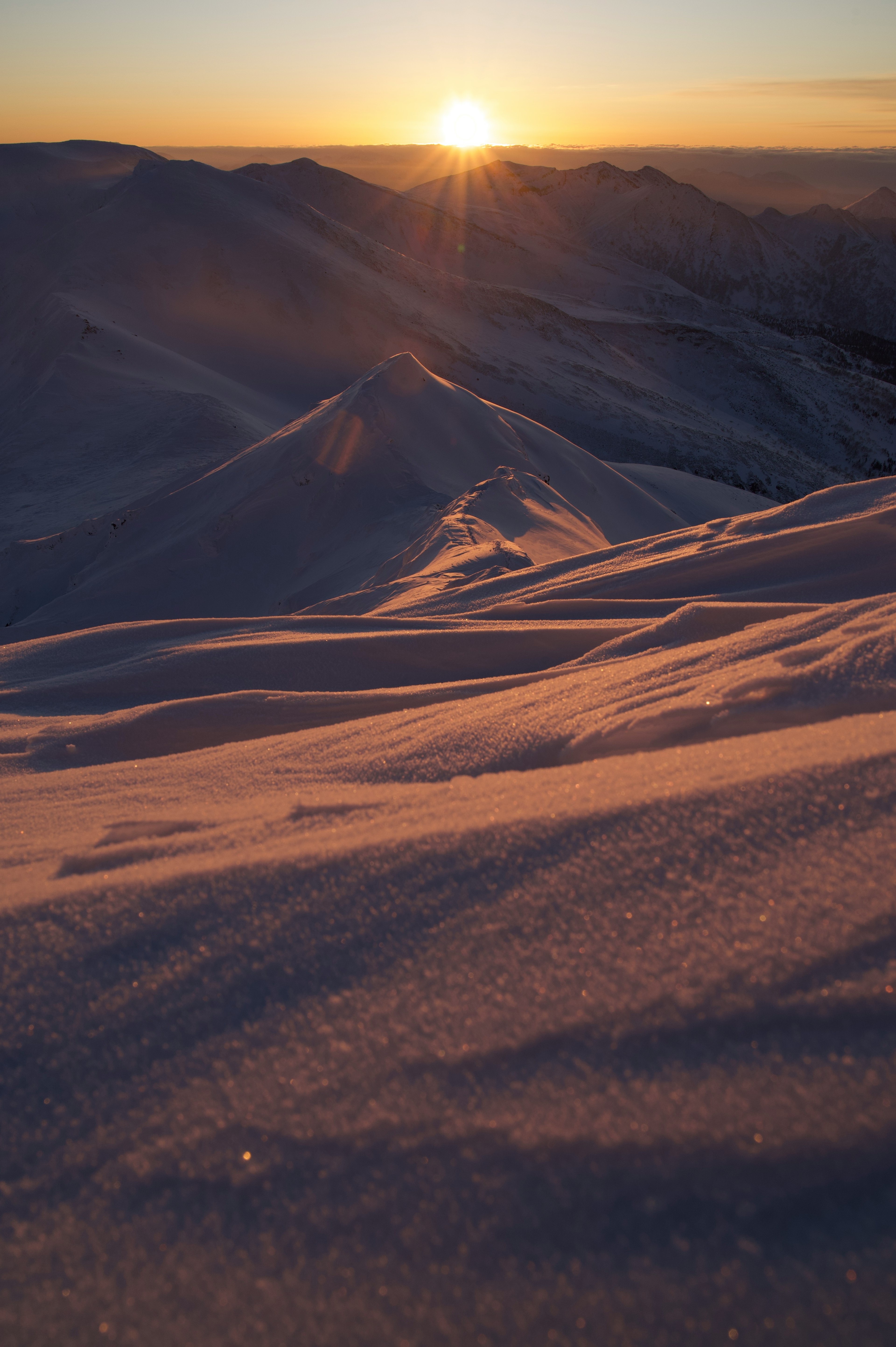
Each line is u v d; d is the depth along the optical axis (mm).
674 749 1967
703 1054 1043
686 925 1224
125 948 1358
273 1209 963
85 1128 1090
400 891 1392
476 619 6656
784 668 2773
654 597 6715
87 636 7164
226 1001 1240
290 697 5020
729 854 1338
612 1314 815
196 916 1404
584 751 2539
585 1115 994
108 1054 1186
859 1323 774
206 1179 1006
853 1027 1044
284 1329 849
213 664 5973
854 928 1164
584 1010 1122
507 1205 922
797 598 6199
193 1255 932
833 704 2355
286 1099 1080
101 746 4691
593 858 1387
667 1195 905
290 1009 1211
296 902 1401
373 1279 881
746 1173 910
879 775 1467
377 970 1253
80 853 1848
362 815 1918
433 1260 888
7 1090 1153
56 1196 1018
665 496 42781
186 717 4871
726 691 2553
